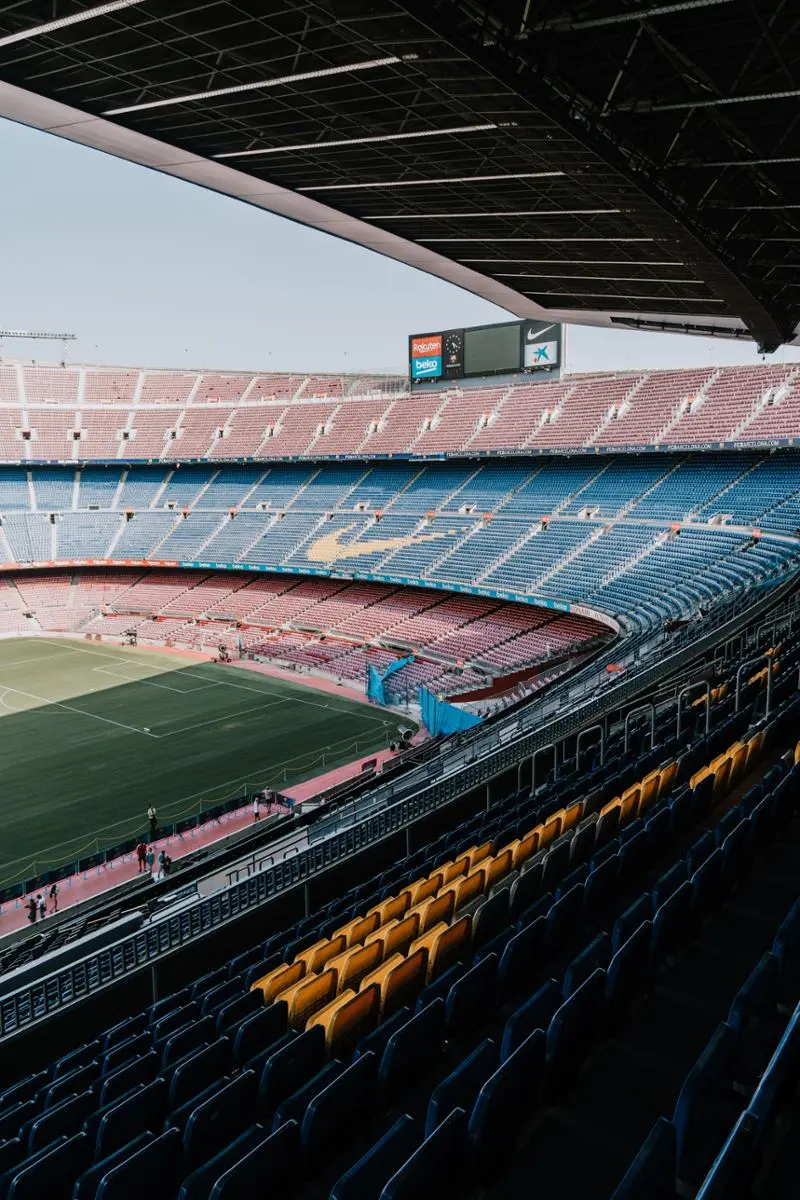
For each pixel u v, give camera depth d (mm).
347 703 53969
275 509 80875
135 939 15469
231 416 87688
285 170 23484
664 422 59875
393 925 12430
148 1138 8469
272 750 45156
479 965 9766
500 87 15750
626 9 14336
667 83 17234
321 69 17219
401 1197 5992
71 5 14852
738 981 9367
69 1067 12789
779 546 46562
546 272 33156
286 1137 7250
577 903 11273
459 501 71125
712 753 18359
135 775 41688
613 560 56062
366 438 77312
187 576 82562
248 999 11945
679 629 37594
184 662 65250
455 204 25953
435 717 46906
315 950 12914
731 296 28688
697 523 54594
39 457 86188
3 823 36406
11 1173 8648
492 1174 6922
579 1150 7207
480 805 21844
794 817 13328
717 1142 6480
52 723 49719
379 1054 8930
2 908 29469
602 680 31500
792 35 14961
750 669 23469
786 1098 6500
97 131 20781
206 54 16625
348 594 72250
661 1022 8773
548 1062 7645
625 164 19281
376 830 19531
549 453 63875
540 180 23172
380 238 29750
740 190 22656
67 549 82250
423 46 14508
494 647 57094
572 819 16375
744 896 11070
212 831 35406
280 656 64750
